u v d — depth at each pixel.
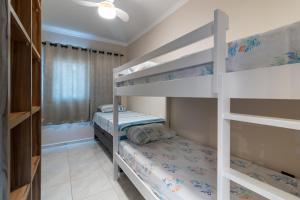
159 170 1.33
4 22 0.53
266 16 1.49
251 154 1.59
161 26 3.00
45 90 3.34
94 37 3.90
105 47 4.11
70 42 3.67
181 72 1.06
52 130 3.55
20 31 0.78
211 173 1.28
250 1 1.61
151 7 2.66
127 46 4.36
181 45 1.00
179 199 1.01
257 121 0.64
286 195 0.57
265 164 1.49
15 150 0.92
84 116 3.76
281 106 1.36
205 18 2.10
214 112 1.98
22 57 0.93
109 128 2.71
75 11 2.81
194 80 0.92
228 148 0.77
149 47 3.39
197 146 1.98
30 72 0.95
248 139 1.61
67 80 3.55
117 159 2.09
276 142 1.42
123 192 1.90
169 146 1.97
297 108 1.28
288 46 0.70
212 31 0.81
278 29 0.73
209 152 1.77
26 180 0.94
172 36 2.71
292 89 0.55
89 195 1.84
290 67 0.55
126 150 1.90
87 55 3.76
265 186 0.63
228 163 0.77
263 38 0.78
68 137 3.72
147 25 3.31
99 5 2.07
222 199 0.76
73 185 2.04
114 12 2.11
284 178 1.23
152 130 2.22
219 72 0.79
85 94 3.75
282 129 1.38
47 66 3.34
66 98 3.55
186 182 1.14
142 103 3.63
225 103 0.76
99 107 3.83
